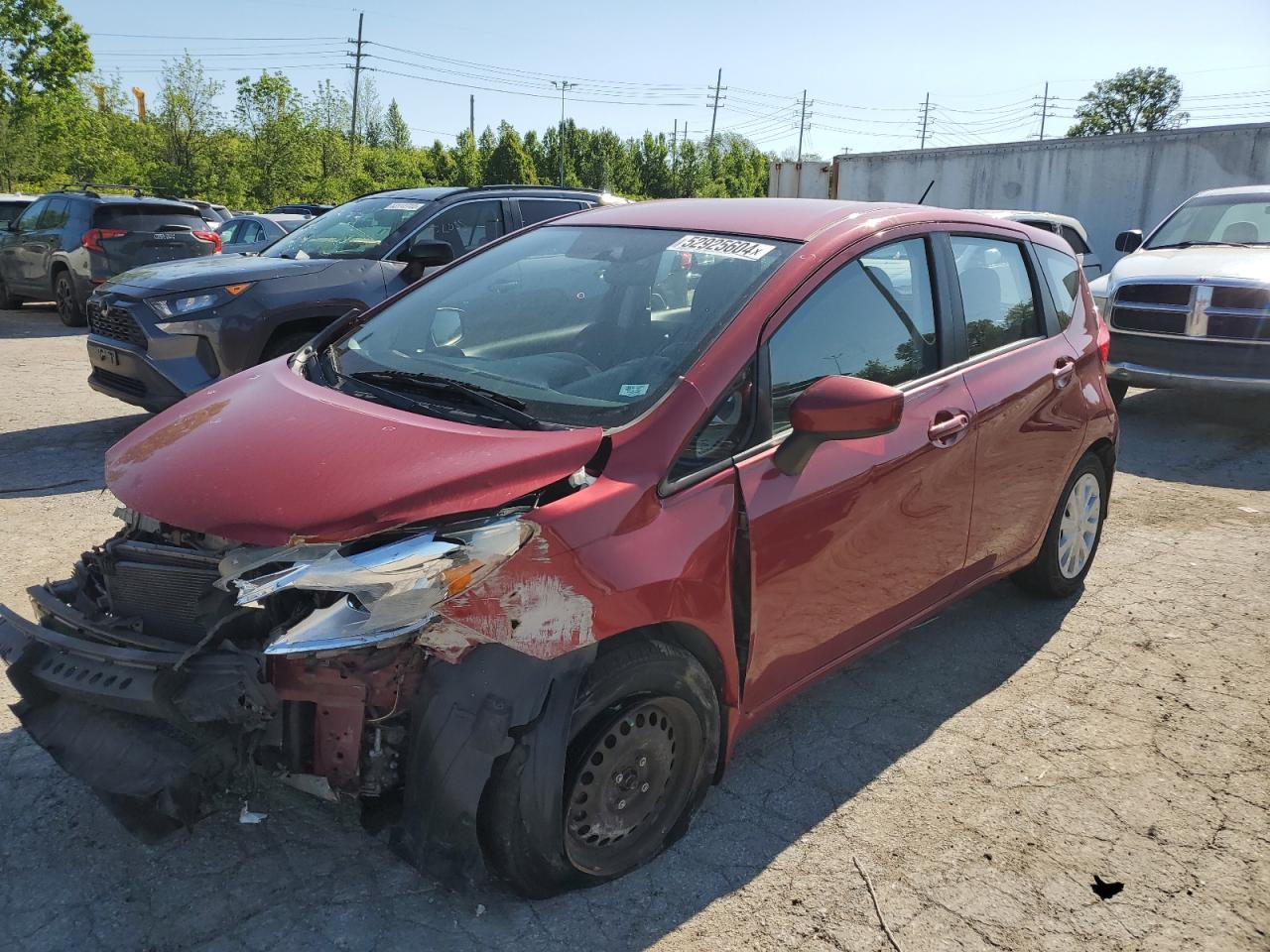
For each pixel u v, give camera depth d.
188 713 2.20
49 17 39.16
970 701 3.64
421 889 2.54
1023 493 3.85
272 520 2.22
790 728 3.43
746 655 2.74
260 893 2.51
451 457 2.35
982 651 4.04
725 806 2.96
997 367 3.65
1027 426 3.76
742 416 2.71
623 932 2.43
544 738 2.25
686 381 2.63
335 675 2.21
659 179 80.12
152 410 6.28
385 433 2.50
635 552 2.38
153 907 2.45
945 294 3.48
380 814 2.35
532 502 2.35
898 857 2.75
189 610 2.43
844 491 2.91
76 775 2.32
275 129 37.88
